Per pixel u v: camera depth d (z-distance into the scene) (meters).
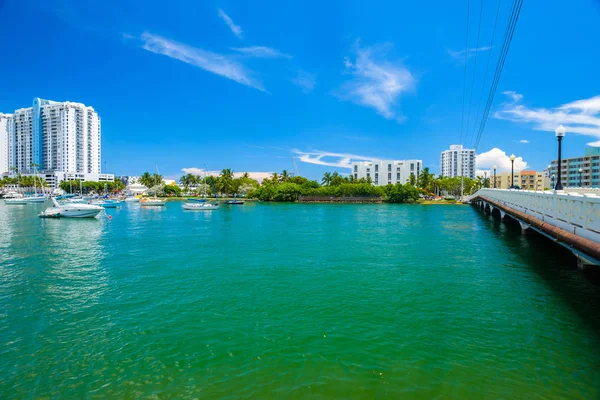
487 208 71.31
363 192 141.75
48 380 9.66
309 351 11.05
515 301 15.32
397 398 8.54
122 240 36.59
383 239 36.03
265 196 148.25
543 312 13.94
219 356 10.83
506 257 24.98
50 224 53.88
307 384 9.21
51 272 22.08
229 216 72.44
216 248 31.03
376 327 12.83
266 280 19.67
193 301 16.14
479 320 13.26
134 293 17.47
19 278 20.62
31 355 11.08
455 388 8.90
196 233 42.72
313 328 12.84
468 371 9.68
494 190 48.59
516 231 38.72
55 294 17.42
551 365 9.93
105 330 12.93
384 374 9.62
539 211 21.66
